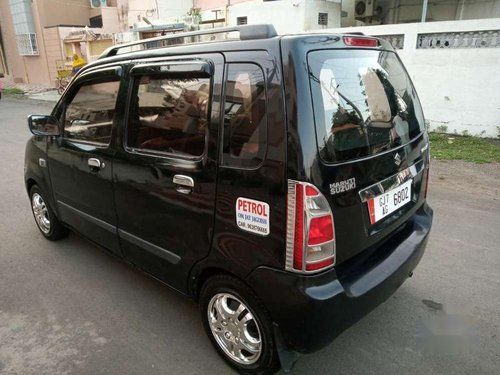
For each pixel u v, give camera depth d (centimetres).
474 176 575
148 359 247
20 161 728
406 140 253
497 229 409
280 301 197
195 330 273
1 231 432
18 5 2416
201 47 223
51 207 376
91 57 2130
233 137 204
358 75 225
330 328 198
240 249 208
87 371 238
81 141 310
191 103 224
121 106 268
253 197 197
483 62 771
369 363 241
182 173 229
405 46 854
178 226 239
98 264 361
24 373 238
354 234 207
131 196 268
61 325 279
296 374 233
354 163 202
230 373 236
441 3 1321
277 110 186
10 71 2842
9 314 292
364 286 209
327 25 1219
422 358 244
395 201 240
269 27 199
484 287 313
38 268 355
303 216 184
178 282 256
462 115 821
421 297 303
